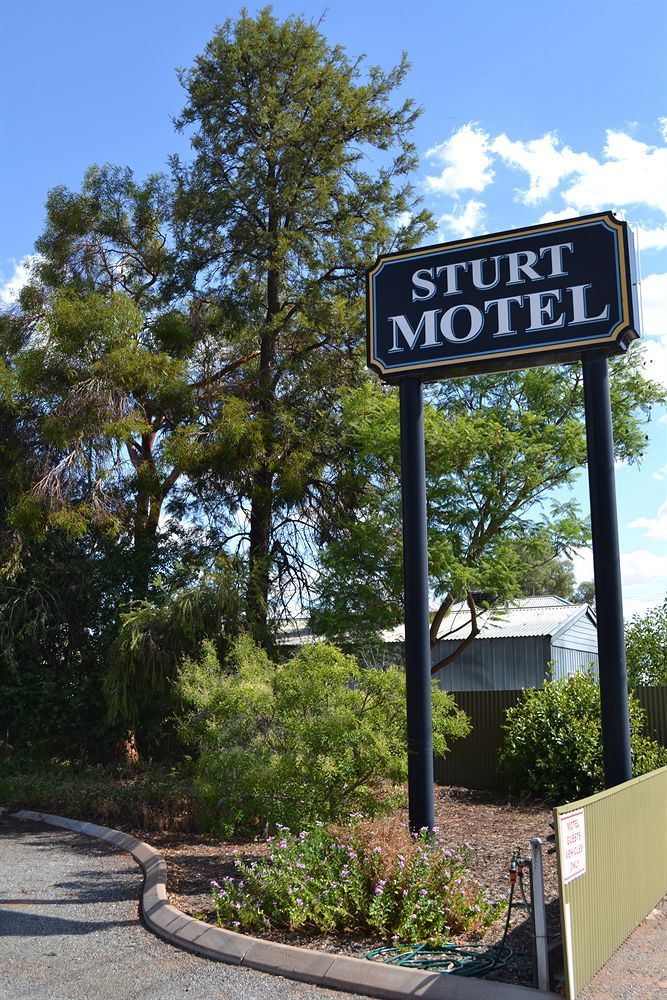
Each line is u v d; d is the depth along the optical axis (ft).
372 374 63.98
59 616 58.75
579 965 17.67
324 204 64.39
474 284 30.45
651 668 60.49
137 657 51.24
